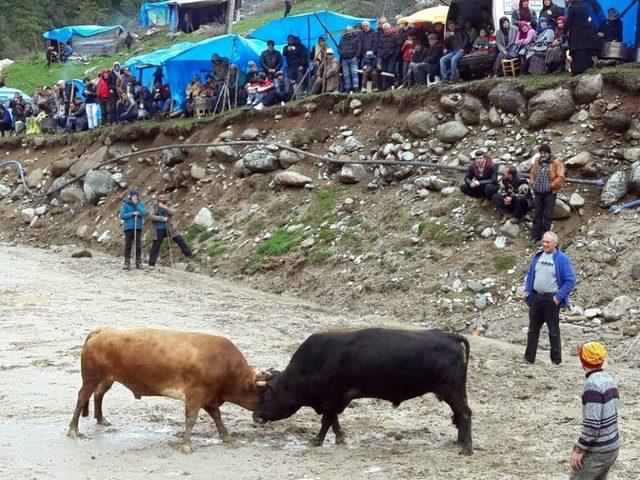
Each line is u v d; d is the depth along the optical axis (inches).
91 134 1296.8
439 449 396.8
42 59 2336.4
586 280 681.6
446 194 818.2
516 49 887.7
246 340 607.5
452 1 950.4
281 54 1168.2
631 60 871.7
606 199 736.3
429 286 734.5
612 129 782.5
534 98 825.5
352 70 1031.6
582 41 821.9
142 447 397.4
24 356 561.3
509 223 749.9
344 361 386.0
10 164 1416.1
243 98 1198.9
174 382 389.7
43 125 1472.7
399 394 388.5
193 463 377.1
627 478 360.8
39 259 1028.5
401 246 792.9
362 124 974.4
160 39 2206.0
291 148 993.5
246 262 898.1
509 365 553.9
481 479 354.3
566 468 368.5
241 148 1066.1
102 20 2792.8
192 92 1217.4
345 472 365.1
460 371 386.9
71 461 378.6
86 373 404.2
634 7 905.5
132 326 646.5
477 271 729.6
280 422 441.7
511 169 748.6
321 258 837.2
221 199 1029.8
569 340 630.5
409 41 986.1
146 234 1072.2
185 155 1125.7
